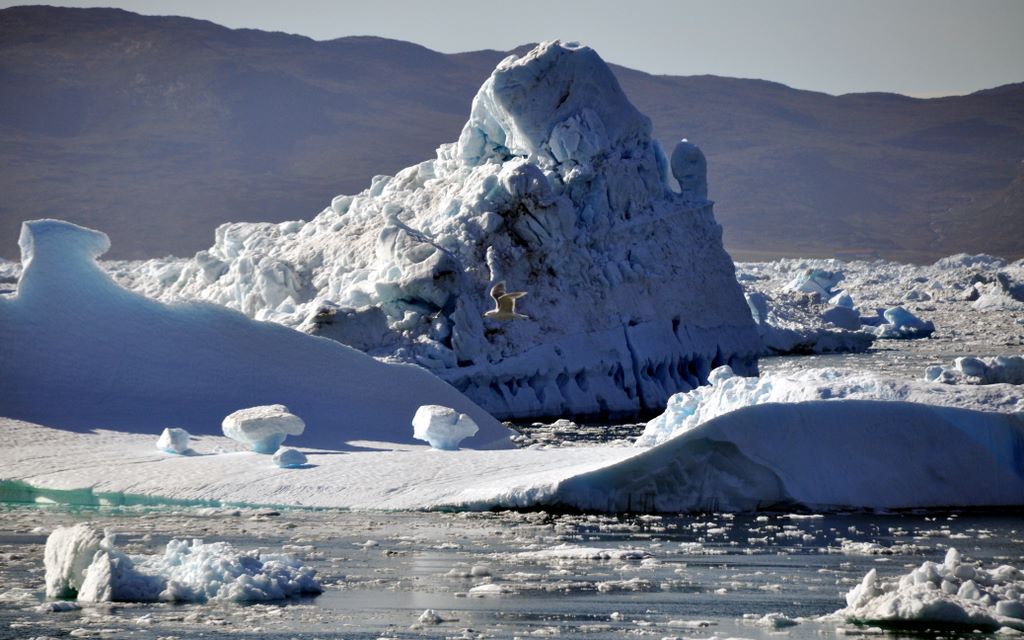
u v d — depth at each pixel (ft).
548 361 530.27
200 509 291.58
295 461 328.70
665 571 223.71
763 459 292.40
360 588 207.82
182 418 394.73
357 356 426.10
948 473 304.30
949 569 193.16
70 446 355.36
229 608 191.42
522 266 549.54
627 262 585.63
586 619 186.39
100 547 201.16
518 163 555.28
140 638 172.65
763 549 246.88
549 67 575.79
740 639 173.68
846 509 294.87
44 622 180.96
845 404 304.09
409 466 325.42
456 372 498.28
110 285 416.26
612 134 594.24
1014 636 175.11
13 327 399.03
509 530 264.93
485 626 181.68
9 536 256.52
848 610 185.06
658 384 576.61
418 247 521.24
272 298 573.33
